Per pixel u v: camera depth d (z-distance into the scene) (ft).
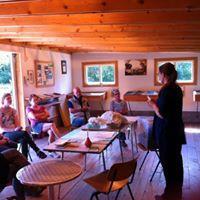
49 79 23.76
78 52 27.96
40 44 21.31
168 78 9.12
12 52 18.61
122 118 13.14
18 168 8.77
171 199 9.70
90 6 8.96
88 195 10.28
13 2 9.49
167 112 9.07
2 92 18.76
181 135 9.45
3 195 10.32
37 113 16.47
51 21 11.38
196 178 11.58
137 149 16.03
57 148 9.69
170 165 9.53
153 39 17.02
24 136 13.19
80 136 11.43
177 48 22.16
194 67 24.93
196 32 14.06
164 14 10.51
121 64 26.84
